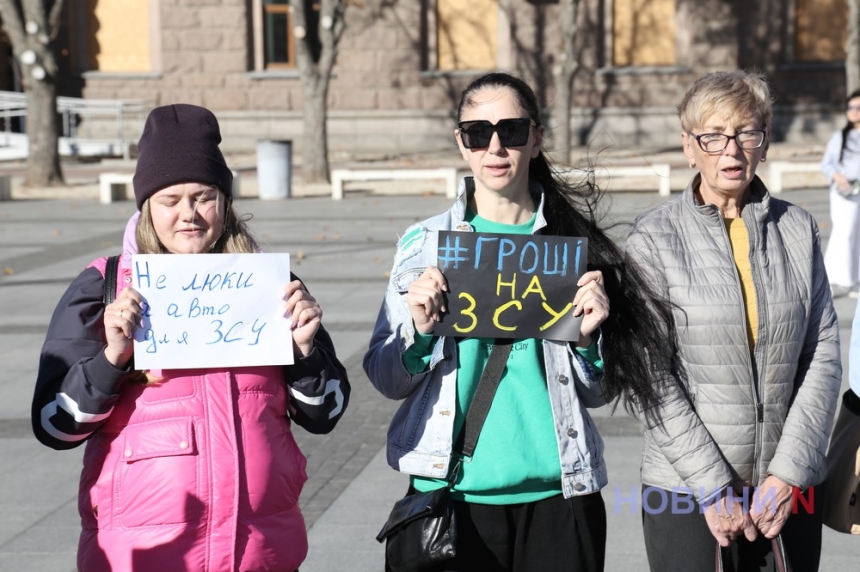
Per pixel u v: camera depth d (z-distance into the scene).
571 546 2.79
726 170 2.90
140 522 2.51
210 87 28.56
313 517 4.87
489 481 2.75
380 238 13.98
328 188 21.09
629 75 28.42
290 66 28.98
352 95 28.62
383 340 2.93
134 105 28.42
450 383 2.79
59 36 28.42
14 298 10.30
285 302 2.61
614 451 5.63
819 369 2.98
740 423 2.89
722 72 2.96
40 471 5.56
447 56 28.64
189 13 28.34
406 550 2.76
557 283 2.74
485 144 2.76
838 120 28.47
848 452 3.29
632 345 2.83
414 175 19.92
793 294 2.93
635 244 2.97
